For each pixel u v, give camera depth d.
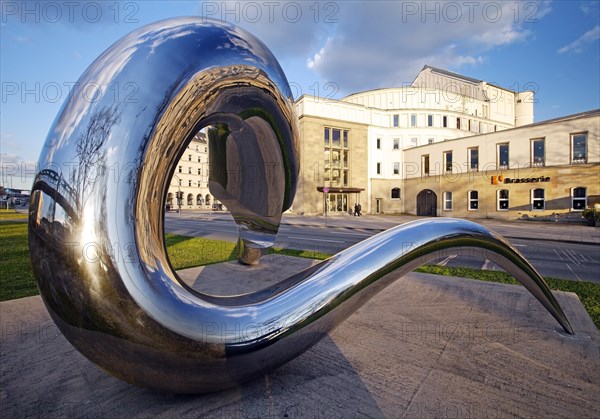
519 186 25.39
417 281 5.09
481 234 2.54
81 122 1.51
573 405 2.02
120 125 1.49
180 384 1.80
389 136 39.41
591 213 20.03
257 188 2.91
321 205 35.16
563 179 23.25
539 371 2.43
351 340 2.96
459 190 29.75
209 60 1.68
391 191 39.00
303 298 1.89
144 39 1.66
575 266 7.45
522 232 15.77
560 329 3.23
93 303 1.50
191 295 1.70
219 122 2.14
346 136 36.88
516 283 5.26
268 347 1.81
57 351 2.76
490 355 2.68
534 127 24.77
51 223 1.47
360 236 14.25
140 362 1.64
